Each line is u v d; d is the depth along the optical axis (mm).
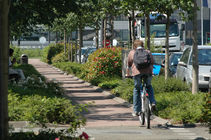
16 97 23344
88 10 37000
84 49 85438
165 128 17812
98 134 16047
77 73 55375
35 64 100125
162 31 63625
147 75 18000
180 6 27922
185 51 33969
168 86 29641
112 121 19906
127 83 31469
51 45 106750
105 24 54500
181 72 32812
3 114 10289
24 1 30141
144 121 18562
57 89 31656
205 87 30672
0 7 10156
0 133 10289
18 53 87000
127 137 15391
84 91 36781
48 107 18203
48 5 32812
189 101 21781
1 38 10180
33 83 30156
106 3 37938
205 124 17969
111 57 43312
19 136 13547
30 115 17234
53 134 14125
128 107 25672
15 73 31875
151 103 17766
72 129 14648
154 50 48500
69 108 18469
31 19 32969
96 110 24234
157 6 29547
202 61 32156
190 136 15766
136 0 29453
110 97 31172
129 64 18828
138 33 63688
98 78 42406
